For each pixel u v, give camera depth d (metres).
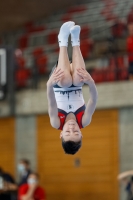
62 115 7.14
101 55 16.73
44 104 15.74
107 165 14.92
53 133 15.83
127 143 14.56
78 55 7.19
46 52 19.17
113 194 14.74
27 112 16.12
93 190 15.12
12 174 16.56
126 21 17.67
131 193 12.82
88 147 15.34
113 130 14.85
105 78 15.36
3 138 16.84
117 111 14.82
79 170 15.41
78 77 6.99
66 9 21.81
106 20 19.16
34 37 20.67
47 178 15.91
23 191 13.27
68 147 6.95
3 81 16.27
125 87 14.48
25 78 17.25
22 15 21.55
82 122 7.11
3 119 16.86
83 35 18.59
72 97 7.25
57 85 7.29
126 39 16.56
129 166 14.51
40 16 21.80
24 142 16.38
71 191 15.52
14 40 21.14
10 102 16.38
